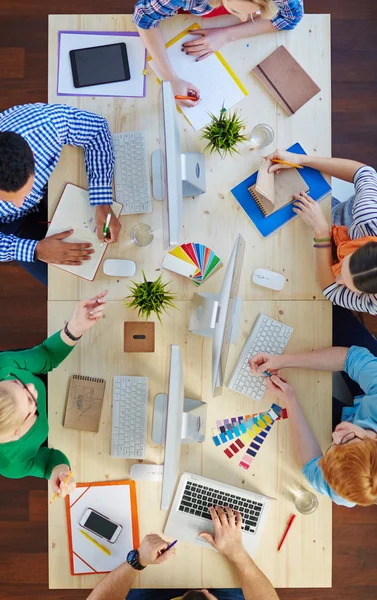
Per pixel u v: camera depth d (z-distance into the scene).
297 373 1.93
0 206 1.96
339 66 2.65
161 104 1.60
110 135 1.90
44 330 2.58
